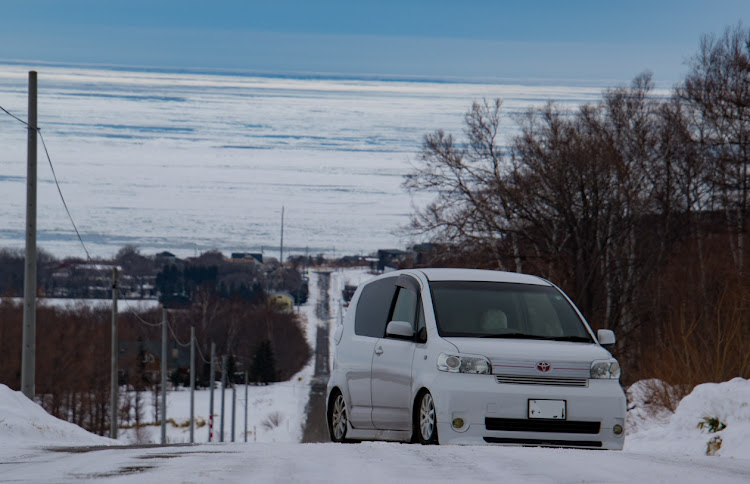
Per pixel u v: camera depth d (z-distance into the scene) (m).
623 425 36.31
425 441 36.50
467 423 35.06
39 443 51.00
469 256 194.38
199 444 42.53
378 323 42.06
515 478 24.56
